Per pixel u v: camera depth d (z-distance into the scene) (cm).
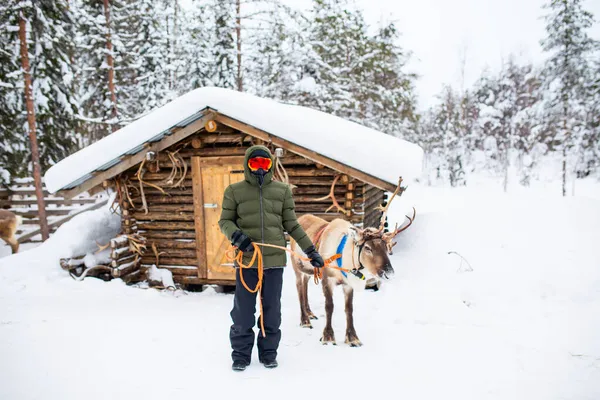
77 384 313
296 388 302
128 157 611
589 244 637
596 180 2284
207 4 1692
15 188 1283
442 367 337
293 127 559
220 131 612
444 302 490
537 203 840
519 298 501
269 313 333
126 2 1920
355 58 1961
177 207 652
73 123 1302
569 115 2086
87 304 534
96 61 1605
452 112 3141
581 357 344
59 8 1201
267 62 1902
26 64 1108
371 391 298
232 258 340
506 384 305
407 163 545
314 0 1922
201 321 468
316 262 338
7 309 507
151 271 646
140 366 344
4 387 309
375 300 521
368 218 673
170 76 2167
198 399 288
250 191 332
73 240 686
